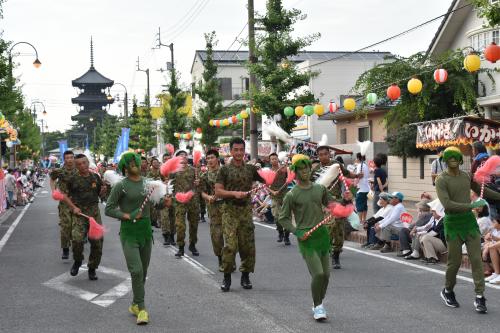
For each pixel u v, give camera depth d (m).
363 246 12.58
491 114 20.28
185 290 8.39
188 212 11.56
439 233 10.57
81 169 9.31
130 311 7.12
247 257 8.45
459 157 7.05
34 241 14.27
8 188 26.05
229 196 8.16
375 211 15.40
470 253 7.07
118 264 10.64
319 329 6.32
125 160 6.93
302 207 6.75
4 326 6.55
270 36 23.64
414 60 21.27
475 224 7.08
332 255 10.16
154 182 7.04
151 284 8.82
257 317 6.85
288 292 8.20
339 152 21.03
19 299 7.87
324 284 6.79
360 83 21.55
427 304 7.43
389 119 22.64
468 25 21.50
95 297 7.97
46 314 7.08
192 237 11.67
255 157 23.59
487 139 14.64
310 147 19.52
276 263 10.63
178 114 45.34
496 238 8.91
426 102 19.91
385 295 7.96
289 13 23.86
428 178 21.98
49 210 25.20
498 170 9.64
